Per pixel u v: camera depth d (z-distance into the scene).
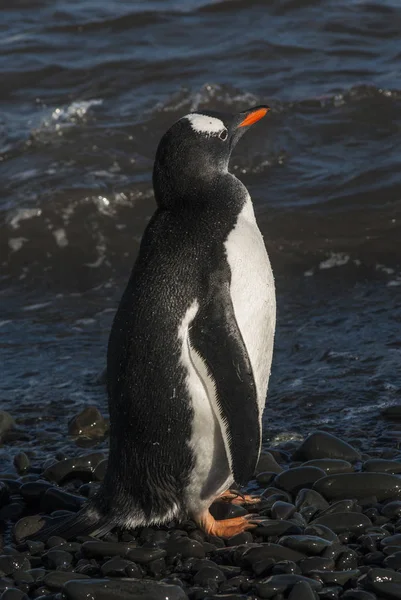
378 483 14.28
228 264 13.12
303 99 33.69
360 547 12.80
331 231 26.97
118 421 13.31
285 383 19.75
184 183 13.59
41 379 20.81
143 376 12.96
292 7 41.81
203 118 13.95
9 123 33.91
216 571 12.31
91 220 28.41
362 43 38.56
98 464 15.91
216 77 36.41
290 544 12.72
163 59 38.00
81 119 33.72
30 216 28.53
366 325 22.31
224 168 14.22
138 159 31.14
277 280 25.27
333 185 28.83
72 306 24.83
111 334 13.55
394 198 28.05
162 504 13.53
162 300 12.95
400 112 32.56
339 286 24.70
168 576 12.51
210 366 12.82
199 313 12.91
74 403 19.55
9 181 30.17
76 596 11.72
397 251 26.06
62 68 37.75
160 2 43.69
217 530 13.49
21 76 37.34
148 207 28.89
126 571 12.51
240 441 12.97
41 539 13.65
